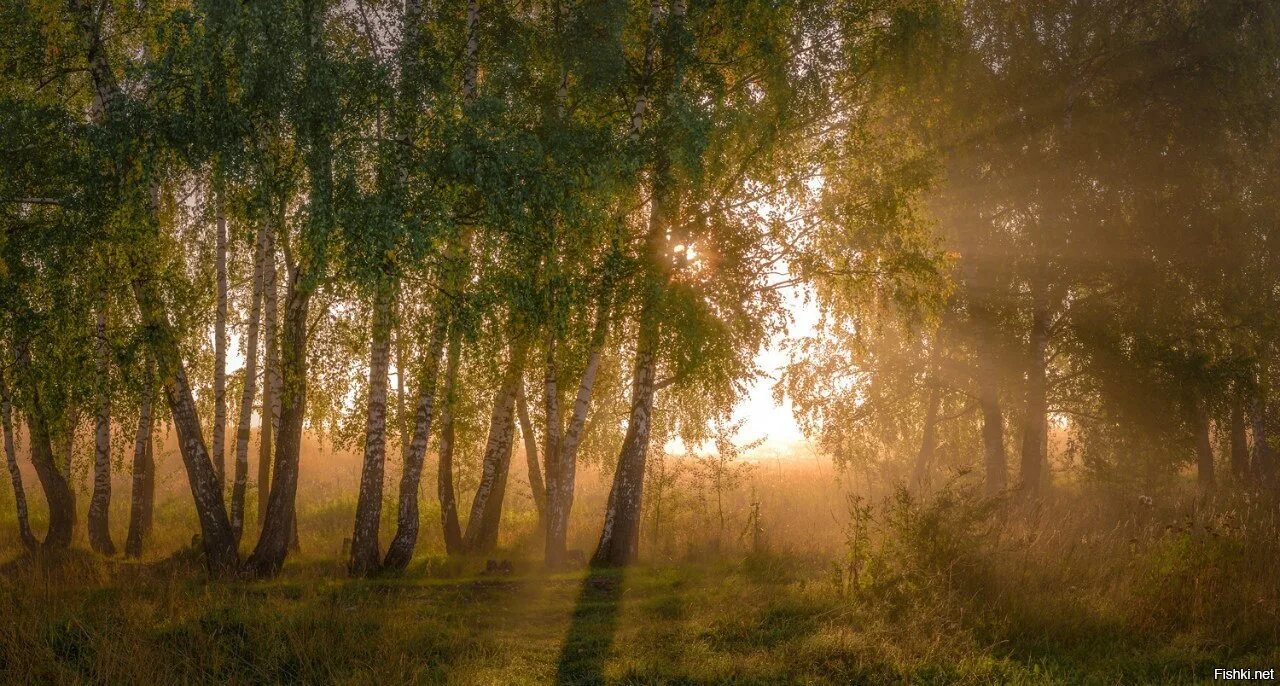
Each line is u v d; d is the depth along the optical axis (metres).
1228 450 27.36
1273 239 21.92
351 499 23.16
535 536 19.08
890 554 11.71
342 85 12.95
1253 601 10.45
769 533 17.64
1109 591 11.07
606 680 9.09
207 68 12.39
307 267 12.85
